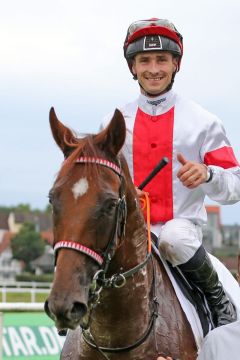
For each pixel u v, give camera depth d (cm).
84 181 352
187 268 432
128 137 462
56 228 350
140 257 390
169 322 408
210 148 452
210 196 440
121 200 364
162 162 416
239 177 447
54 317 333
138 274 387
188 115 459
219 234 6694
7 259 7481
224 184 430
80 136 383
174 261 431
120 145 369
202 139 453
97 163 360
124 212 369
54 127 382
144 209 433
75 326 336
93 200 348
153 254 429
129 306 384
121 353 389
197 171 410
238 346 323
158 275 419
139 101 469
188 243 427
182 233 427
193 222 455
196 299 439
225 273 471
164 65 460
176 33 467
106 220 350
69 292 333
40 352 816
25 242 7481
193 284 443
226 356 323
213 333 329
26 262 7475
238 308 459
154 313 400
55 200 352
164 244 428
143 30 458
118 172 367
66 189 352
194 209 456
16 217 8700
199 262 430
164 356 397
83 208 346
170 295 421
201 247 436
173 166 452
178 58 473
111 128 369
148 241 407
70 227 345
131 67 479
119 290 380
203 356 333
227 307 446
